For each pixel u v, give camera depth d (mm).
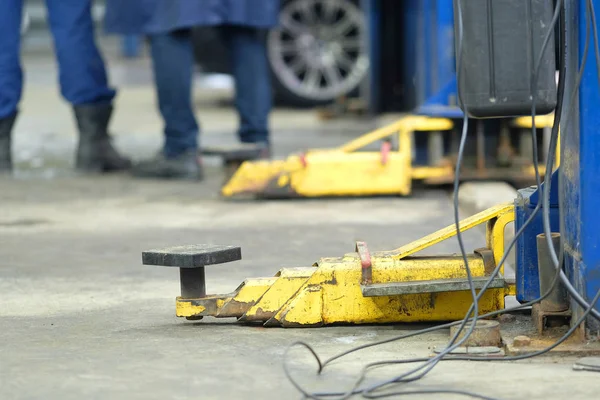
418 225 10047
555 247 5859
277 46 22875
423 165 12180
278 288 6352
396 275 6246
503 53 5598
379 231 9750
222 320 6590
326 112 21188
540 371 5289
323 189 11797
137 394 4980
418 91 18078
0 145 14438
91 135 14484
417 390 4965
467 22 5609
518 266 6145
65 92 14367
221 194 11945
